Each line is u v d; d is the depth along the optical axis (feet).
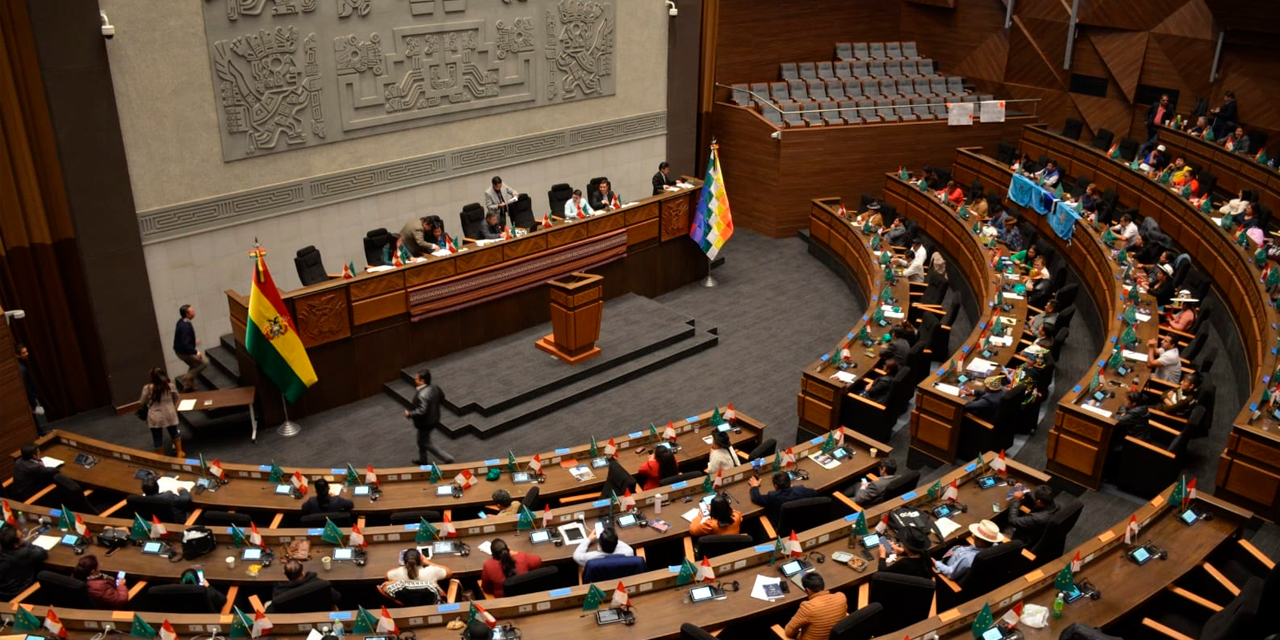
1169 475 34.50
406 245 50.52
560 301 46.88
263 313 40.24
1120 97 73.46
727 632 26.07
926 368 46.26
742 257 66.54
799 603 26.25
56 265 41.96
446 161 55.06
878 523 29.63
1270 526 32.19
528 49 56.65
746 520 32.30
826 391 41.32
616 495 32.42
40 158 40.24
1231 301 48.37
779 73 77.82
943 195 64.90
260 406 43.27
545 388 45.98
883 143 71.10
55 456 35.78
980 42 80.53
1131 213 60.49
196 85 43.88
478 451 42.16
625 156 65.31
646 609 25.73
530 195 60.44
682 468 36.70
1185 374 40.70
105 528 30.35
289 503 33.30
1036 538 29.48
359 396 46.39
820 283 61.98
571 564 29.81
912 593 25.76
